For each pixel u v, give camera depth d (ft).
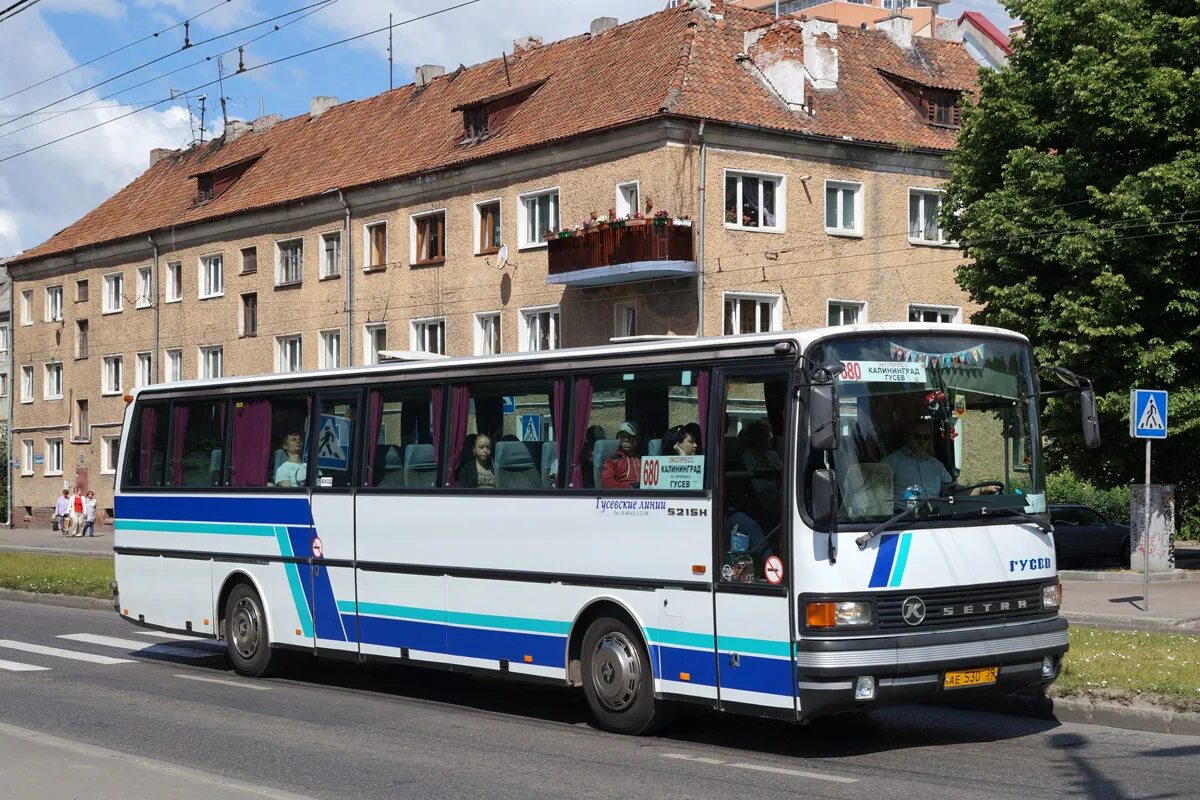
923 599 33.14
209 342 169.07
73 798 27.43
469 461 42.68
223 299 166.71
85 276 194.08
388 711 42.78
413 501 44.39
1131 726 36.60
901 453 33.83
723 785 30.48
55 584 85.97
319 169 157.38
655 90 117.50
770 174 117.70
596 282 117.60
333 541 47.39
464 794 29.91
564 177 122.11
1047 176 90.27
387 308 142.00
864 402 33.68
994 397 35.53
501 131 131.95
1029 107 94.89
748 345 34.86
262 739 37.40
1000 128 96.07
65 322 198.29
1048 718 38.42
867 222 123.75
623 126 114.62
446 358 44.68
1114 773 30.81
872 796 28.89
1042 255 90.33
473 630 42.04
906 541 33.14
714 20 126.52
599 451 38.58
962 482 34.47
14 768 30.35
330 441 48.06
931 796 28.78
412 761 33.94
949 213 99.96
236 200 165.78
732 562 34.55
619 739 37.17
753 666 33.81
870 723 38.68
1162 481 96.73
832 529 32.45
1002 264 92.32
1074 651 45.11
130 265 184.44
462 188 132.77
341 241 147.95
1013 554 34.60
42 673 52.75
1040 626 34.53
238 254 164.04
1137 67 87.86
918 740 35.91
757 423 34.37
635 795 29.53
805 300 119.75
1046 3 94.12
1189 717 35.53
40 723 40.27
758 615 33.68
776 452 33.73
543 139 122.42
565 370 39.93
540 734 38.14
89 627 70.69
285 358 158.10
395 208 140.97
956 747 34.76
